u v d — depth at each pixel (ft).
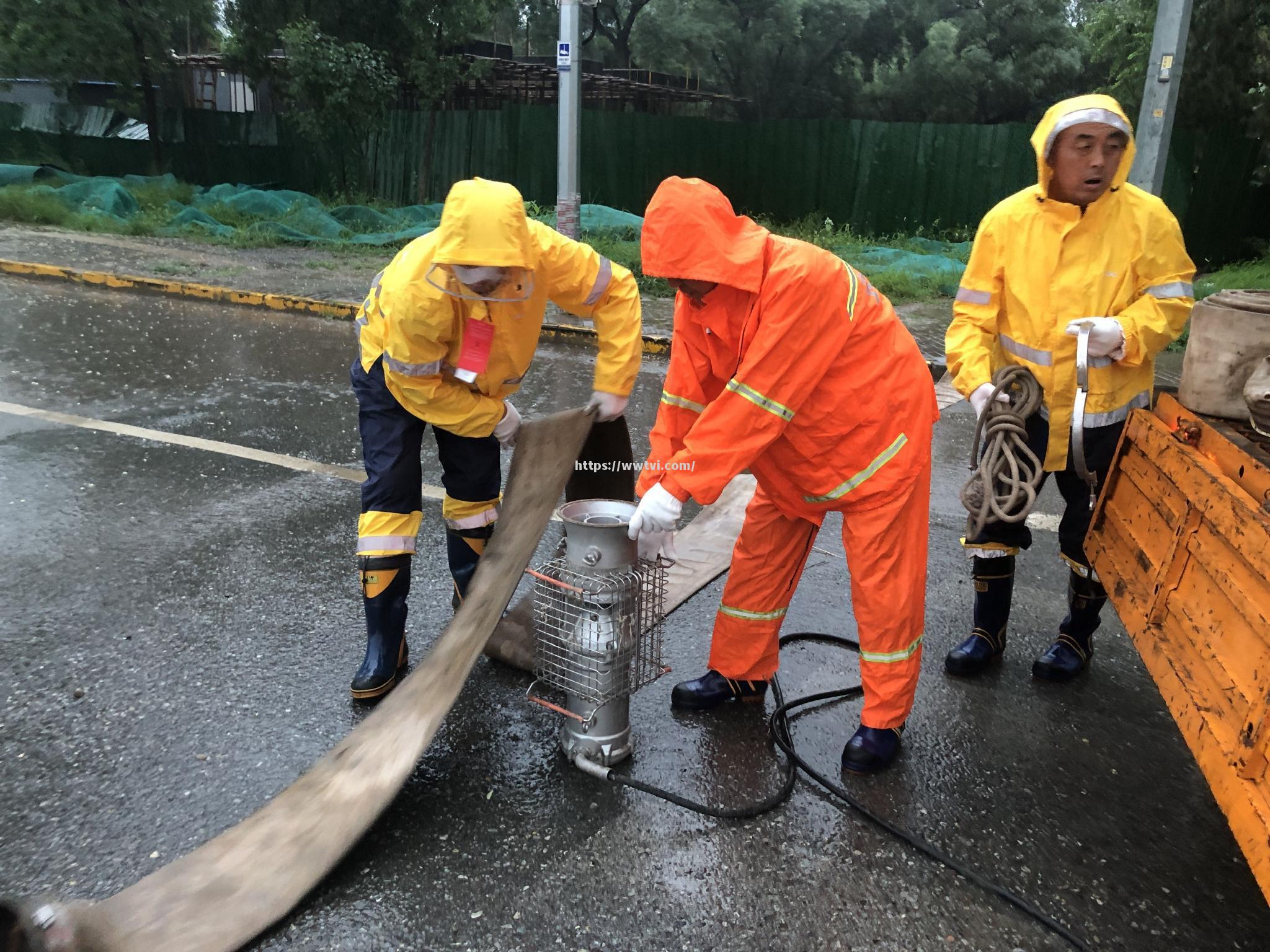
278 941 6.94
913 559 8.71
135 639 11.13
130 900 6.91
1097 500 9.87
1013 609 12.82
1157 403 9.53
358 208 52.65
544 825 8.27
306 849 7.45
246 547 13.76
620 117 59.52
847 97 109.19
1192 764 9.54
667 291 37.86
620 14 104.06
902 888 7.70
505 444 10.49
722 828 8.32
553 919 7.24
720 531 15.03
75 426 19.12
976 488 10.00
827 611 12.66
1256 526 6.15
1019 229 9.85
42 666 10.50
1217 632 6.70
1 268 36.91
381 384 9.82
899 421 8.39
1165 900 7.70
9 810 8.24
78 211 49.52
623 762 9.19
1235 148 49.32
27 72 67.41
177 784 8.64
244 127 66.80
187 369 24.20
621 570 8.43
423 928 7.12
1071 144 9.10
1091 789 9.09
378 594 9.93
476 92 74.08
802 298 7.63
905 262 44.60
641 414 21.75
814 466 8.60
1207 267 50.34
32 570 12.80
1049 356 9.83
